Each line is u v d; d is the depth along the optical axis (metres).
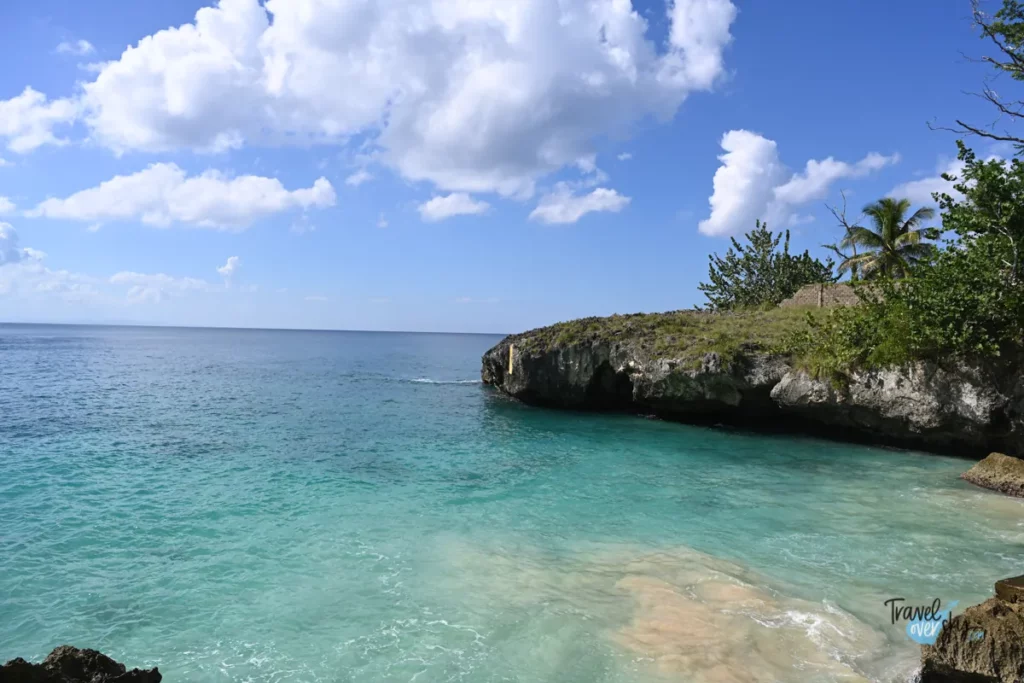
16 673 5.54
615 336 33.19
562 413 34.03
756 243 55.09
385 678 7.75
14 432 25.72
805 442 25.30
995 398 20.59
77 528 13.61
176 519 14.36
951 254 21.58
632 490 17.34
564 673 7.80
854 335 24.47
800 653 8.23
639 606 9.70
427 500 16.23
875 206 43.88
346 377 59.66
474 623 9.19
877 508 15.41
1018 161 20.30
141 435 25.72
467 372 70.12
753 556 11.96
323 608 9.73
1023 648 7.03
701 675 7.69
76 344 130.25
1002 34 19.86
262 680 7.73
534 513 15.03
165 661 8.20
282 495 16.64
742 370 27.23
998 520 14.34
